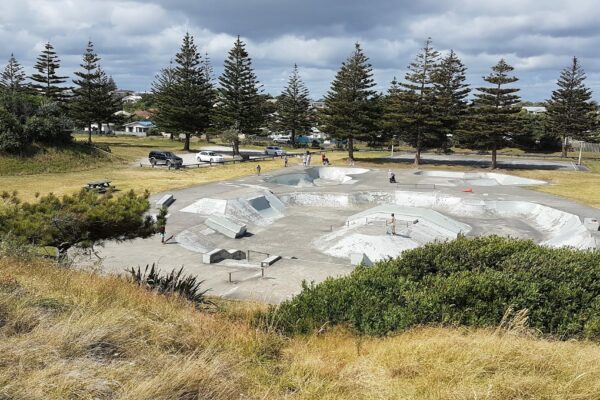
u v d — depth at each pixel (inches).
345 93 2372.0
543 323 321.4
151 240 1024.9
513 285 332.2
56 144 1939.0
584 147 3491.6
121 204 573.0
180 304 370.0
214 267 871.1
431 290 335.6
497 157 2864.2
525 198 1555.1
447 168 2338.8
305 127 3368.6
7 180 1562.5
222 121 2554.1
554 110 2842.0
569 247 427.8
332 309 327.6
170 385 190.4
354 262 899.4
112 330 233.6
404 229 1182.9
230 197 1421.0
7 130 1771.7
